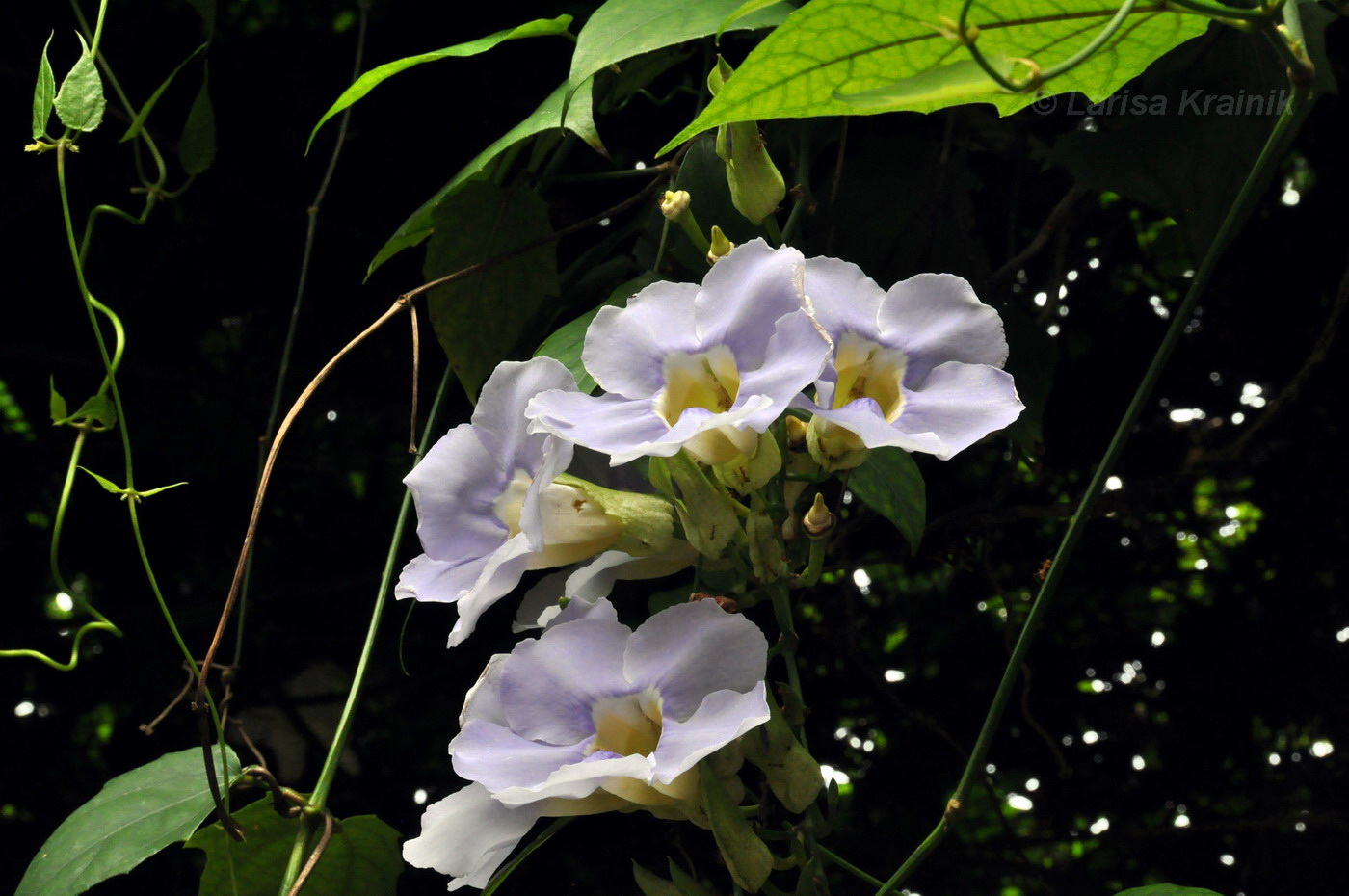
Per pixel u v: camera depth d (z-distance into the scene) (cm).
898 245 102
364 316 132
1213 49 97
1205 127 97
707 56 101
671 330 83
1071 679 150
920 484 93
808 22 77
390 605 148
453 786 149
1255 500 145
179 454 140
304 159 126
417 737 154
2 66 118
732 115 79
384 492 150
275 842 95
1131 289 136
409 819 149
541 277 99
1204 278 83
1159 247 134
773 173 89
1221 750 149
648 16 89
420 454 96
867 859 146
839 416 81
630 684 83
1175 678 150
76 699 145
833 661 145
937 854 146
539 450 86
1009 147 110
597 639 84
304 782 150
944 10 77
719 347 83
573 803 84
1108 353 135
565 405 83
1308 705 147
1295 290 130
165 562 146
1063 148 98
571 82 89
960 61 78
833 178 101
